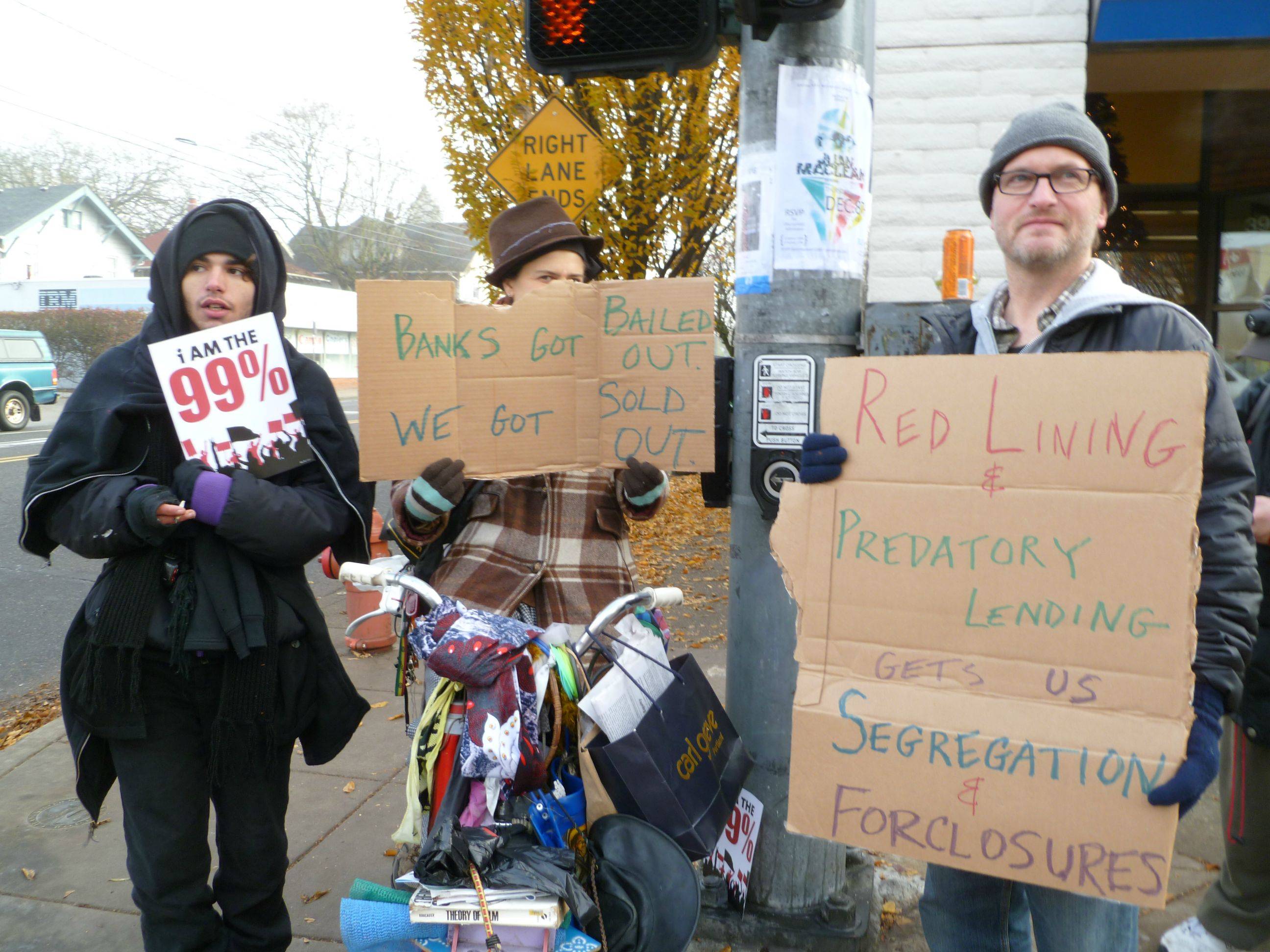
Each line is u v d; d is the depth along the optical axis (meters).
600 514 2.55
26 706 5.29
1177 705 1.54
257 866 2.46
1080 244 1.92
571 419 2.46
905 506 1.70
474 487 2.56
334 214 45.94
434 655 1.96
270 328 2.45
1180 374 1.55
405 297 2.36
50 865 3.49
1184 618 1.53
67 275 45.09
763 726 2.73
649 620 2.32
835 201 2.54
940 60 4.79
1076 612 1.59
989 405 1.66
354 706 2.64
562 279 2.65
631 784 1.98
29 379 20.38
